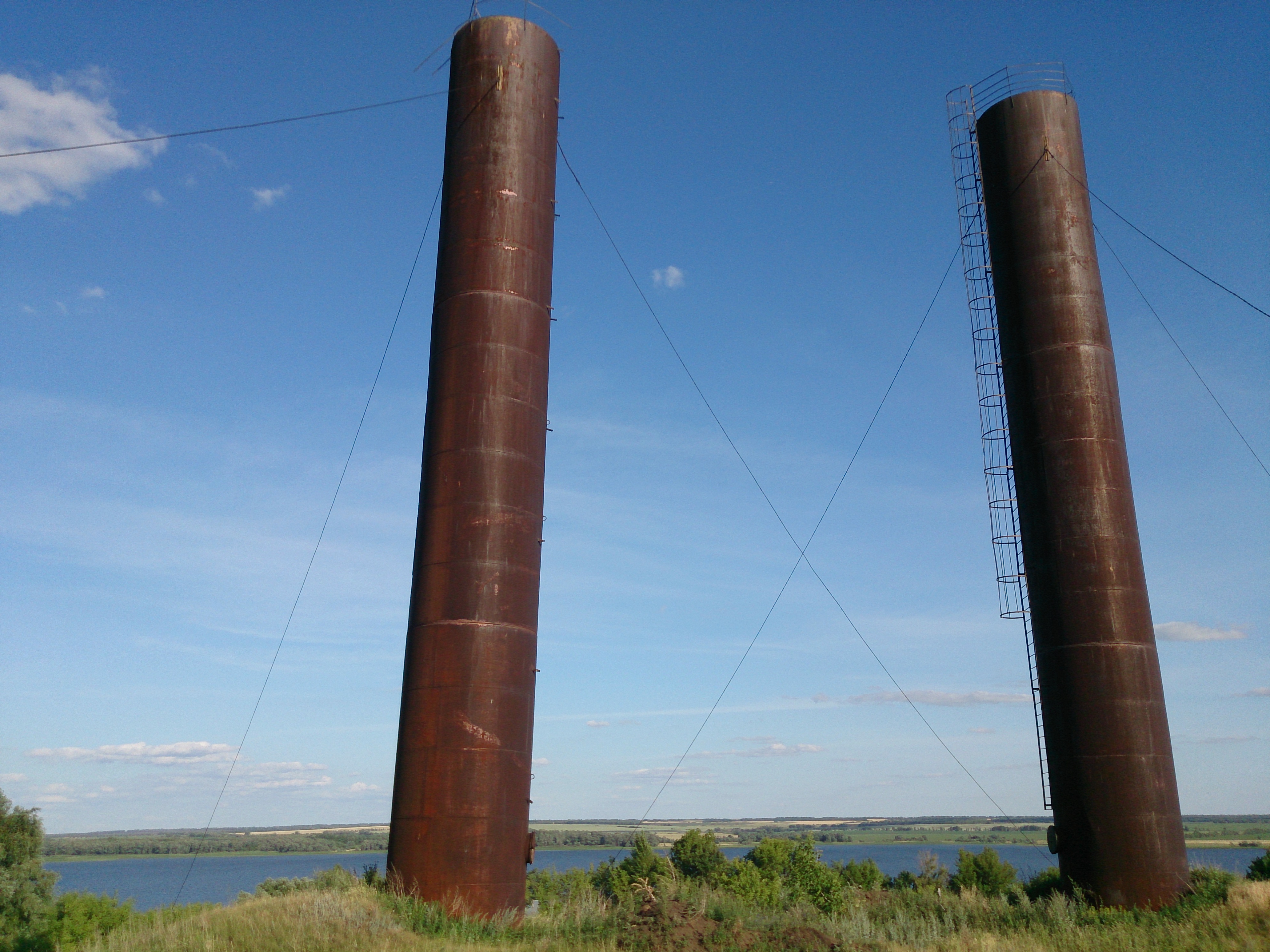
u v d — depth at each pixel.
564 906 23.09
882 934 20.48
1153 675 24.55
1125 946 18.30
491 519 23.27
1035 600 25.88
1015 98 28.97
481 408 24.02
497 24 27.25
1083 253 27.53
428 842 21.12
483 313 24.75
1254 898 20.20
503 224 25.52
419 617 23.00
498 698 22.20
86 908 45.47
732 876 59.16
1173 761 24.31
